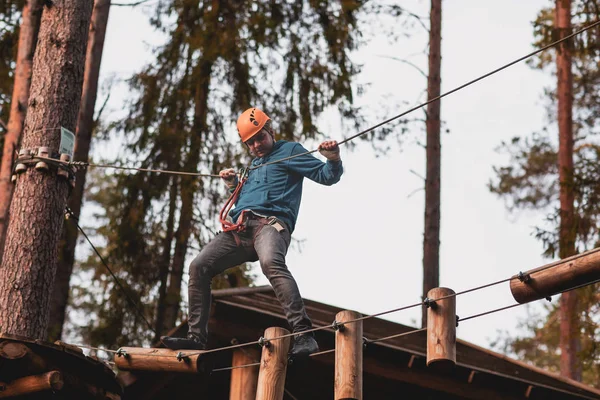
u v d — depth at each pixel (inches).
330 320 430.9
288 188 336.2
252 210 330.6
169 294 644.7
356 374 292.0
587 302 668.7
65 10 368.8
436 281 627.5
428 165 660.7
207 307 336.2
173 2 706.8
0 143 628.4
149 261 663.8
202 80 678.5
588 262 265.3
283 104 687.1
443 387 415.2
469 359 436.1
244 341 391.9
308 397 425.4
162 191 672.4
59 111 356.8
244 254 334.0
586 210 669.9
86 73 621.9
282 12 697.6
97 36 631.8
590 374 916.6
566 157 756.0
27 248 339.6
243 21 688.4
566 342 706.2
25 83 562.3
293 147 339.9
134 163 679.1
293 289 316.8
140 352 337.1
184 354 327.6
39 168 346.9
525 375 439.2
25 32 574.6
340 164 325.1
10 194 536.7
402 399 426.0
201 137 675.4
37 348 317.7
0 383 317.1
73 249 590.6
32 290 335.6
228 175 343.9
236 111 685.9
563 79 784.9
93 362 330.6
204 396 445.1
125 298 657.6
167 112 681.6
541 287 272.2
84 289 922.1
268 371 306.0
